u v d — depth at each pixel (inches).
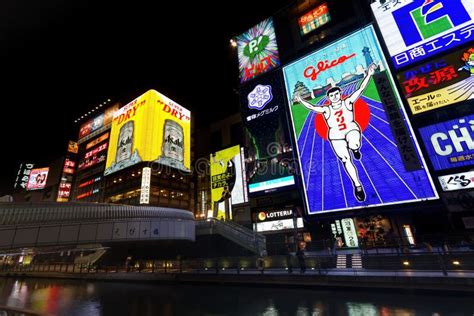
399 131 1077.1
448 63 1042.1
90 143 4475.9
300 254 666.8
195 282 745.6
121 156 3553.2
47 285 989.2
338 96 1301.7
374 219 1164.5
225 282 695.1
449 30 1083.9
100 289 795.4
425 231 1064.2
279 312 424.2
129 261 1088.8
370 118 1168.8
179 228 1101.1
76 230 765.9
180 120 3892.7
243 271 786.8
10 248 627.5
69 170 4409.5
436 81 1046.4
